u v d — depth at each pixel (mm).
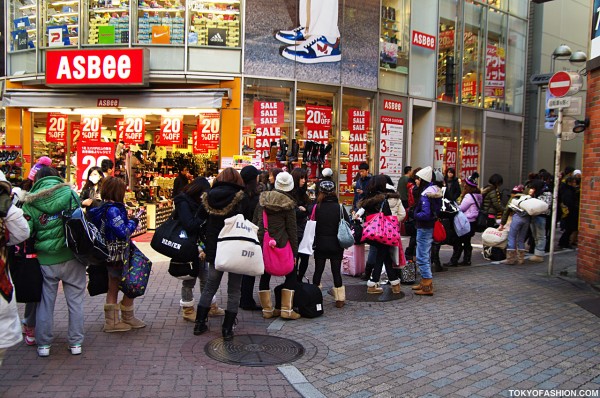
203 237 5801
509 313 6762
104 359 4898
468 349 5391
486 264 10445
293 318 6383
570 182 12734
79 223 4648
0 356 3947
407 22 17172
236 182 5578
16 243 4133
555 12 22375
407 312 6773
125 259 5336
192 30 13984
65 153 14797
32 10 14859
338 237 6746
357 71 15805
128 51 13242
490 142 20500
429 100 18047
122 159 13008
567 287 8305
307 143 13992
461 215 9242
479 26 19797
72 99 13898
